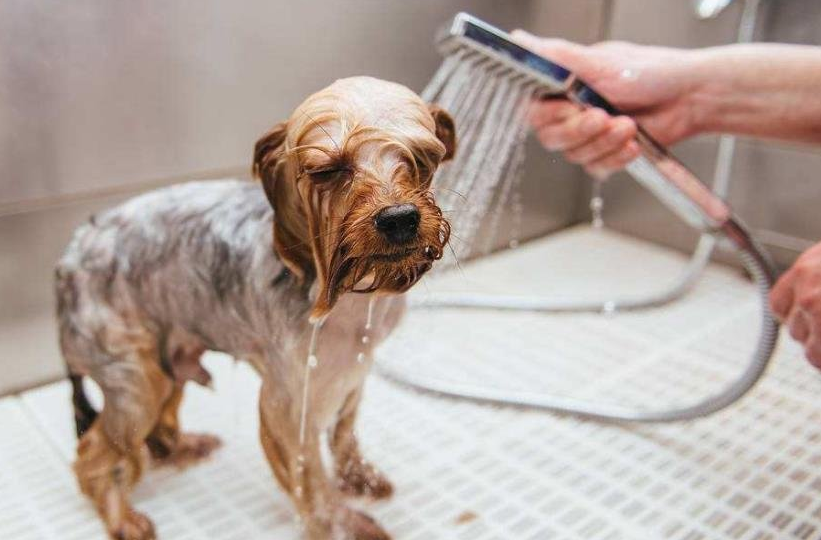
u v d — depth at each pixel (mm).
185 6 1044
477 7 1251
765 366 971
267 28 1089
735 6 1401
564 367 1222
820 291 763
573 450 1021
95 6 985
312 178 576
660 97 1055
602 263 1576
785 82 981
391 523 877
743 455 1012
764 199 1497
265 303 714
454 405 1109
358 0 1109
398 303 752
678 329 1349
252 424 1024
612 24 1485
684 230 1608
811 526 882
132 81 1048
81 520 875
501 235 1548
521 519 891
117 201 1098
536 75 889
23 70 966
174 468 950
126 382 791
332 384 750
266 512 888
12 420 1051
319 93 598
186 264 759
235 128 1146
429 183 615
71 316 783
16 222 1031
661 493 938
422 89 1205
